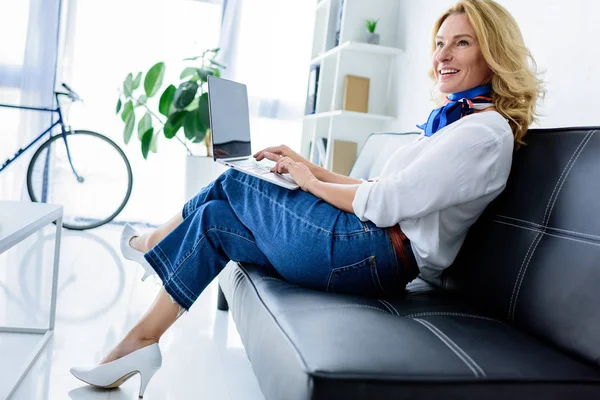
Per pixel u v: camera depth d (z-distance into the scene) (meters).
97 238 3.41
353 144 3.17
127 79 3.48
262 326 1.10
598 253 1.00
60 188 3.79
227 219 1.42
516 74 1.33
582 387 0.88
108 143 3.66
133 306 2.26
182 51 3.76
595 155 1.11
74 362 1.67
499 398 0.85
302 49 3.87
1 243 1.16
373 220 1.28
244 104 2.18
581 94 1.75
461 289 1.38
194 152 3.90
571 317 1.00
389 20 3.20
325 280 1.33
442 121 1.37
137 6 3.69
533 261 1.14
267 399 1.00
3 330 1.85
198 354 1.82
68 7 3.55
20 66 3.51
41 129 3.52
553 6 1.91
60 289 2.38
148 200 3.95
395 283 1.35
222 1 3.72
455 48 1.41
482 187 1.22
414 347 0.91
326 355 0.85
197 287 1.39
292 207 1.37
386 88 3.25
